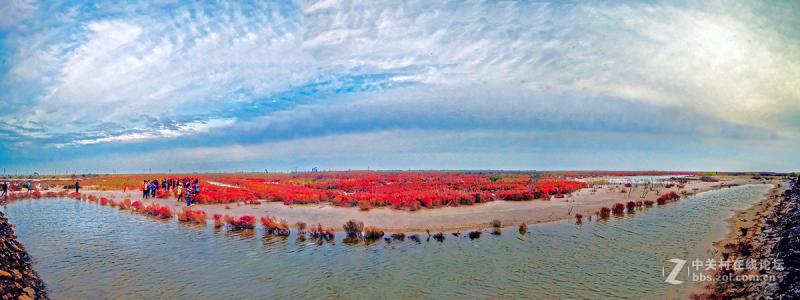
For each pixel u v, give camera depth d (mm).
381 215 24438
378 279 12617
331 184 50688
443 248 16422
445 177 70438
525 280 12352
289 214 25453
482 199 31266
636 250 15844
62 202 38562
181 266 14078
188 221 23828
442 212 25578
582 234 19016
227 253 15828
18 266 12352
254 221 21250
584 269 13375
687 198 38000
